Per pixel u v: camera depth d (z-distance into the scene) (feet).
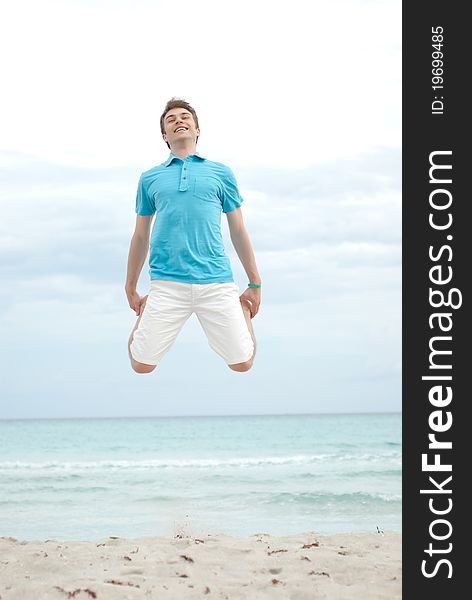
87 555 13.12
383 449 84.23
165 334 13.67
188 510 36.22
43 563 12.34
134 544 14.73
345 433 130.93
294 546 14.79
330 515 33.99
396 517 33.22
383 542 15.47
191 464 66.49
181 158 13.93
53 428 168.45
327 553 13.56
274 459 71.05
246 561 12.87
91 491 45.68
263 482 49.37
